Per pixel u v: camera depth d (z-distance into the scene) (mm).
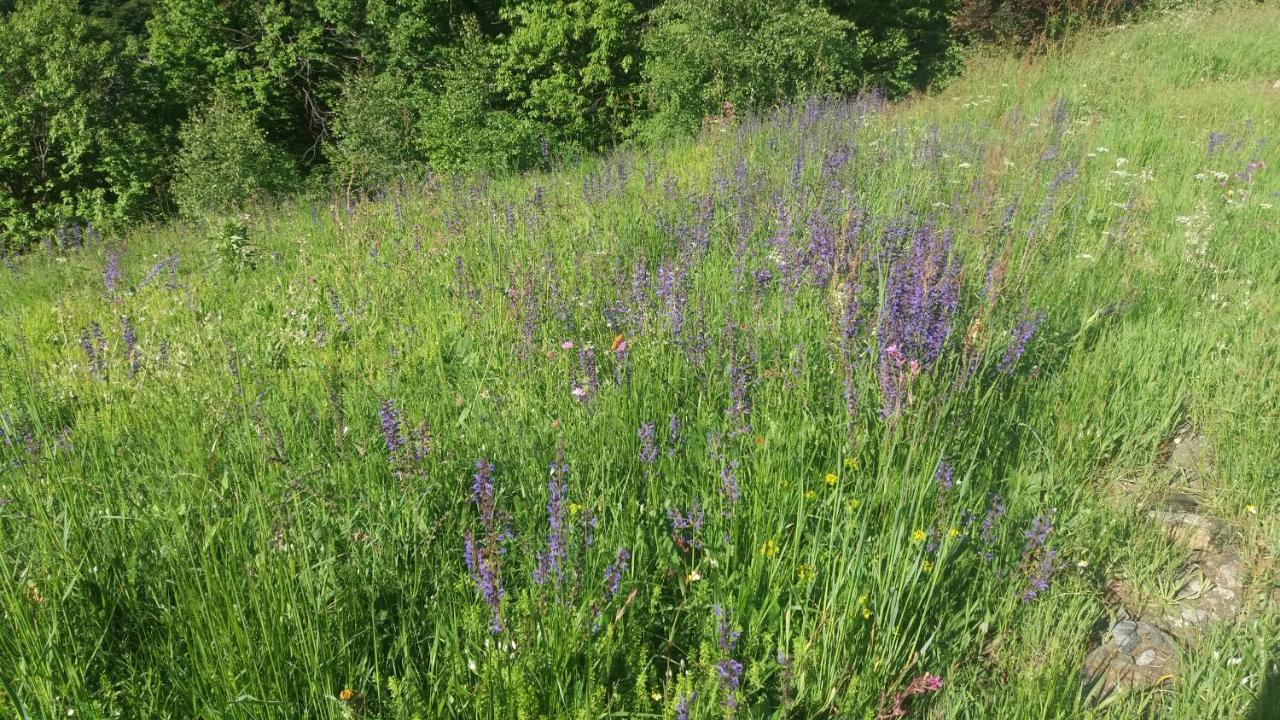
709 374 4211
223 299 7445
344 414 4023
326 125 25016
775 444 3582
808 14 16312
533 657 2625
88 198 21406
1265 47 14102
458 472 3590
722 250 6312
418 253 7594
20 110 20859
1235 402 4336
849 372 3766
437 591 2924
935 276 4246
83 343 5305
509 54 22172
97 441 4223
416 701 2543
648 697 2633
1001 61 17234
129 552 3166
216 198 17922
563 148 17266
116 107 22188
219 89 23172
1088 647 3141
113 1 27453
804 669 2732
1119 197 7500
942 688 2850
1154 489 3982
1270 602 3195
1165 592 3361
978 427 3908
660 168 10133
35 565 3039
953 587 3232
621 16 21188
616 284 5402
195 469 3686
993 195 6555
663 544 3275
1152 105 11281
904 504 3158
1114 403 4426
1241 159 8516
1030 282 5406
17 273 10734
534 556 3037
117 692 2572
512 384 4453
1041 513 3604
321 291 7070
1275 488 3799
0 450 4016
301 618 2727
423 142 19234
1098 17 18156
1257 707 2697
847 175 7250
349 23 24609
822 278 4898
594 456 3592
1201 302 5578
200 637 2568
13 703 2297
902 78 20609
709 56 16281
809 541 3250
